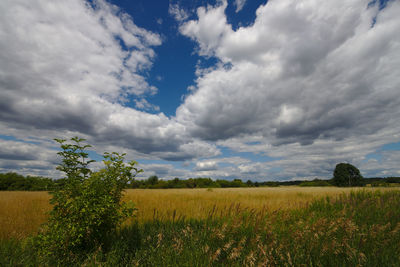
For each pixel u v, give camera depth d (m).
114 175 4.99
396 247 4.21
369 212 7.83
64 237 4.06
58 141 4.58
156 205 11.23
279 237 4.75
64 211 4.46
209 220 6.61
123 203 5.15
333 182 85.44
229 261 3.78
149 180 91.44
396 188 15.09
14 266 3.87
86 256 4.23
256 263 3.59
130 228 6.13
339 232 4.83
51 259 4.06
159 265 3.73
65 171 4.57
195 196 18.92
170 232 5.62
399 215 6.86
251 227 5.63
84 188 4.55
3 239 5.36
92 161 4.87
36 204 12.37
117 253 4.39
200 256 3.90
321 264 3.63
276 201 13.93
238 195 20.78
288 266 3.56
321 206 10.33
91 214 4.25
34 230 6.21
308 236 4.59
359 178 78.94
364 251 4.03
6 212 9.36
